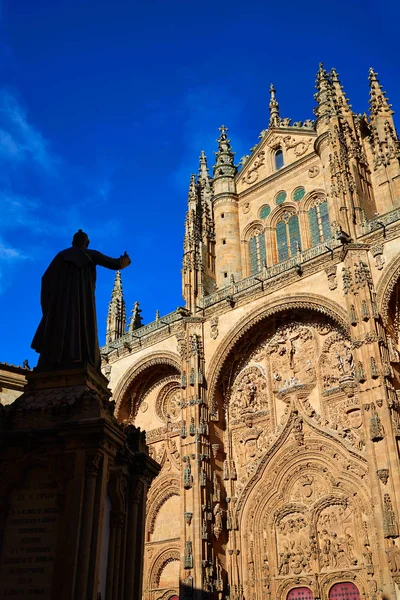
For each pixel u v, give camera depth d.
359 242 43.16
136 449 14.66
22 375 28.27
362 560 38.56
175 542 49.41
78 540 11.47
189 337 51.16
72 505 11.76
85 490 11.98
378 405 36.97
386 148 51.22
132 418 57.91
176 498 51.62
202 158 66.69
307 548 41.47
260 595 41.91
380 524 34.03
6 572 11.54
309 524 41.84
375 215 47.84
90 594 11.20
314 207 56.09
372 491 35.31
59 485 12.13
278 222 58.72
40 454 12.52
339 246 44.62
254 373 49.41
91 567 11.45
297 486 43.69
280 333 48.81
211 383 49.16
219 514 44.75
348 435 42.09
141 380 57.78
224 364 49.84
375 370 37.84
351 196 45.75
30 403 13.52
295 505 42.97
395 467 34.81
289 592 41.09
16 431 12.66
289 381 46.94
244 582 42.94
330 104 51.19
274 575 42.12
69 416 12.80
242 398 49.28
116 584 12.81
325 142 54.56
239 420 48.81
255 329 49.09
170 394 56.72
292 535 42.50
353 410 42.47
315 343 46.62
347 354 44.06
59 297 15.08
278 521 43.59
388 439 35.75
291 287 46.91
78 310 14.91
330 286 44.12
